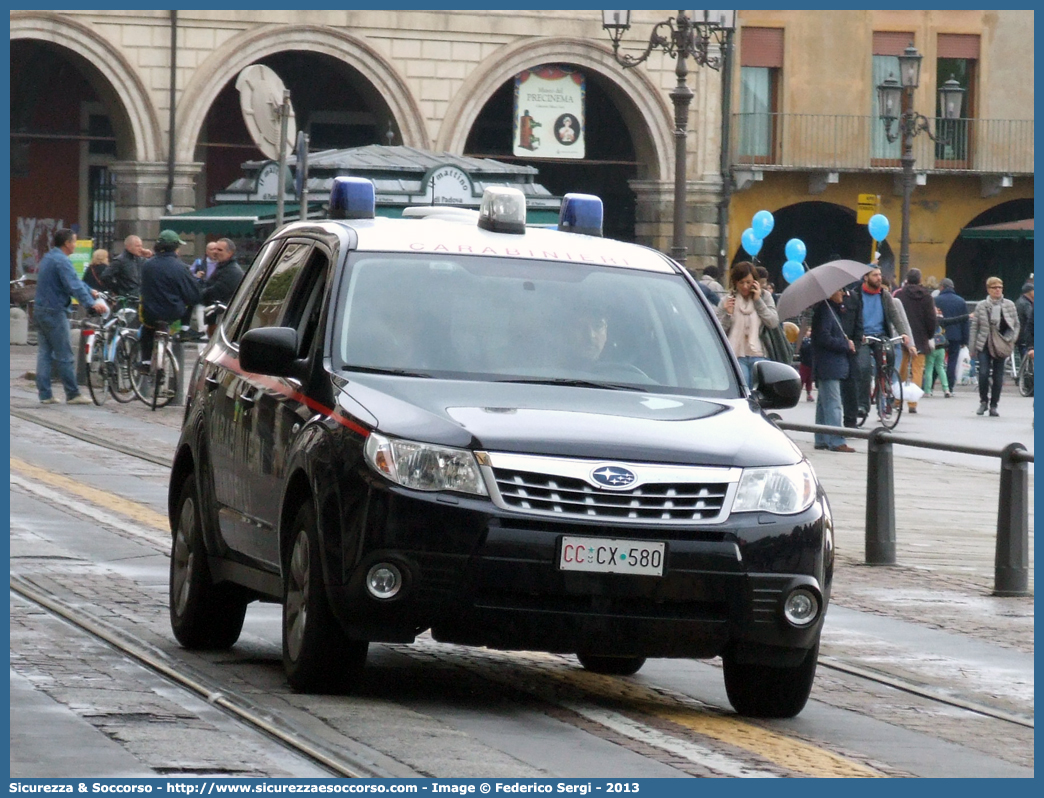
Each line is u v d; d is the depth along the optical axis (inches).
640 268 836.0
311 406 745.0
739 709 758.5
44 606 935.7
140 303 2208.4
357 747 633.0
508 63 4033.0
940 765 677.9
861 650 932.6
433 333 773.9
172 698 714.8
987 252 4608.8
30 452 1700.3
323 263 812.0
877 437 1246.9
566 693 781.9
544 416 713.0
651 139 4190.5
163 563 1100.5
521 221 854.5
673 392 777.6
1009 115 4539.9
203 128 4220.0
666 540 684.1
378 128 4045.3
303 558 722.8
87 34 3767.2
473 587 674.8
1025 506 1140.5
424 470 684.7
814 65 4402.1
